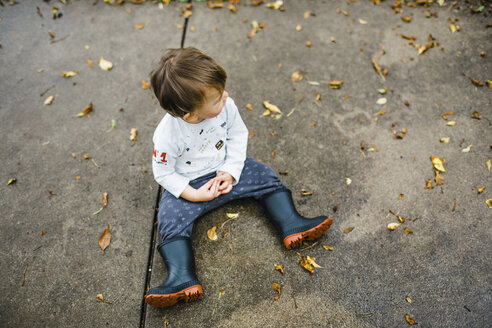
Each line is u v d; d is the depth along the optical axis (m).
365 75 2.33
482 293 1.53
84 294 1.55
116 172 1.92
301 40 2.53
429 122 2.09
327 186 1.86
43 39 2.53
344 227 1.72
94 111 2.16
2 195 1.83
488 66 2.32
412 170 1.90
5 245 1.68
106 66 2.37
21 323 1.48
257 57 2.43
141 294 1.55
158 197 1.83
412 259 1.63
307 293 1.54
